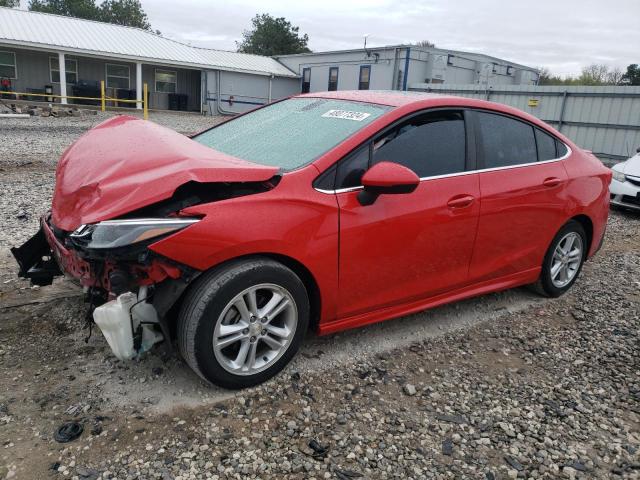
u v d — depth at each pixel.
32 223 5.89
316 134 3.34
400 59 27.47
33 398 2.71
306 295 2.98
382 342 3.59
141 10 66.88
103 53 25.69
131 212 2.57
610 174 4.80
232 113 31.61
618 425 2.85
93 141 3.31
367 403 2.88
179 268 2.55
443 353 3.51
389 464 2.44
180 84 30.27
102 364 3.05
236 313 2.81
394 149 3.25
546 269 4.39
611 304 4.57
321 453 2.47
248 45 54.38
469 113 3.70
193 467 2.32
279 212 2.78
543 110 16.17
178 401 2.77
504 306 4.38
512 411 2.91
